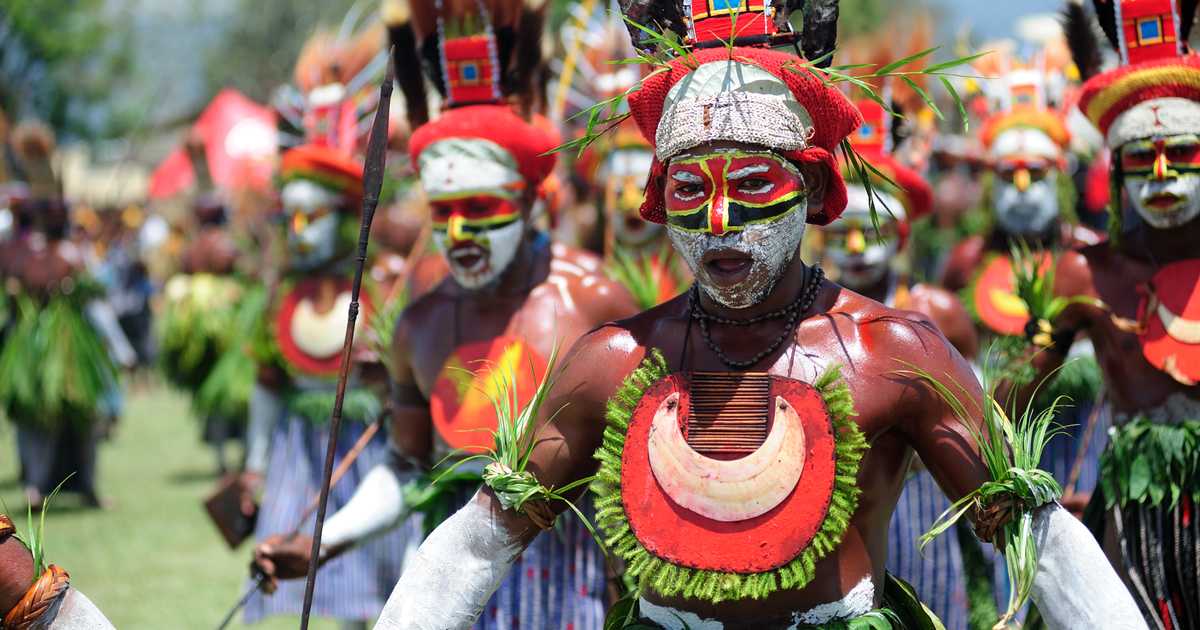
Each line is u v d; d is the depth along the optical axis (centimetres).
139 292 2836
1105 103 639
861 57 867
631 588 513
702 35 471
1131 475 642
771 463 430
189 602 1108
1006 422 445
